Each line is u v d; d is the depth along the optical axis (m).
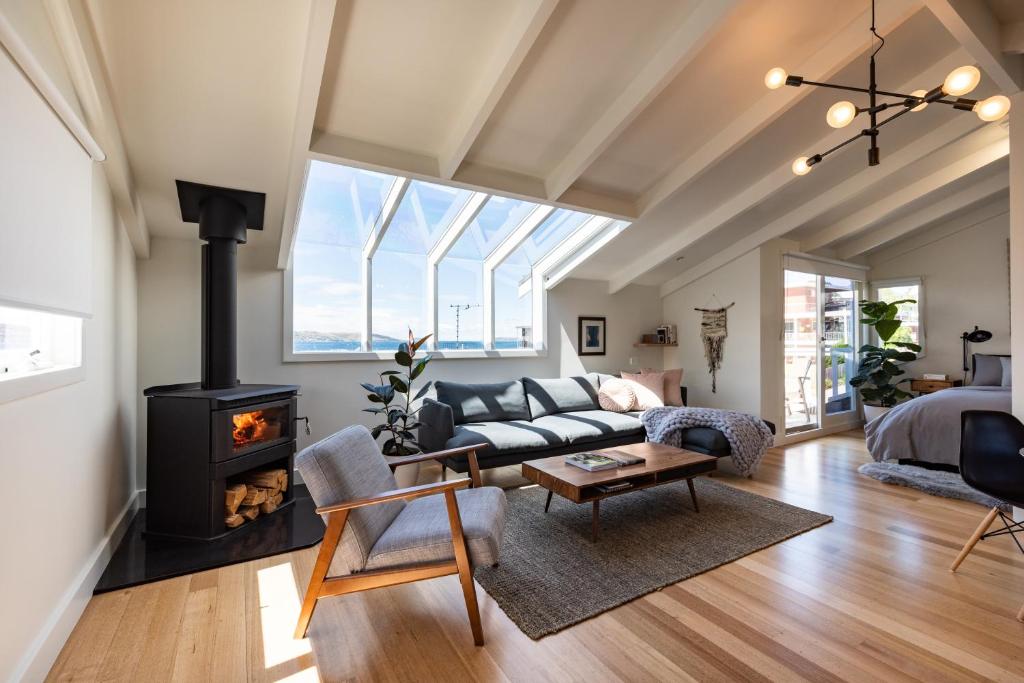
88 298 2.01
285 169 2.81
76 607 1.95
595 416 4.55
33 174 1.53
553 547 2.63
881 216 4.88
